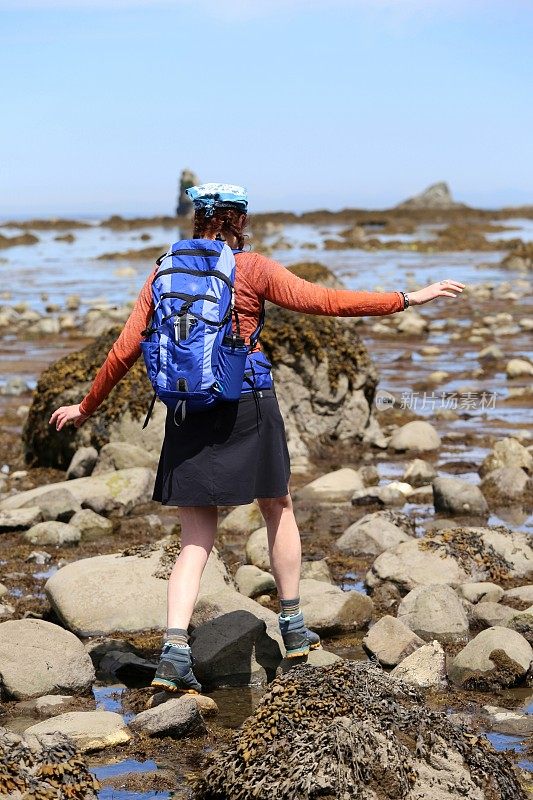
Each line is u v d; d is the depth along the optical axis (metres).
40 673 4.87
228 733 4.38
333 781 3.60
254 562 6.89
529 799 3.80
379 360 17.16
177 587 4.79
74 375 10.06
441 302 26.64
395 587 6.27
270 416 4.76
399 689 4.11
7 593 6.38
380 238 59.53
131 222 88.44
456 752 3.84
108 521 8.02
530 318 22.86
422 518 8.04
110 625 5.69
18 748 3.86
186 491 4.68
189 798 3.83
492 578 6.46
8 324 23.16
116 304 26.66
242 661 5.03
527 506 8.45
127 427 9.65
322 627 5.62
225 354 4.46
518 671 4.84
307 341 10.48
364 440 10.76
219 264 4.56
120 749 4.22
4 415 13.01
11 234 76.12
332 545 7.38
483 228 66.69
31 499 8.23
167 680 4.66
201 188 4.84
